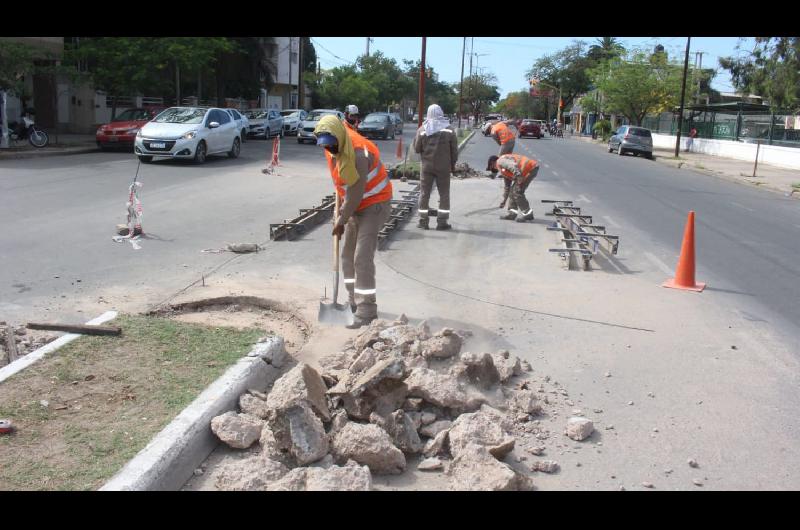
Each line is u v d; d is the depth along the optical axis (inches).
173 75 1165.1
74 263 305.6
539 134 2279.8
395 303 265.0
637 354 222.1
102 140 882.1
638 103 1962.4
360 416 159.3
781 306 287.9
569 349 224.1
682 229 486.9
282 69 2391.7
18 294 255.3
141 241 357.7
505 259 353.7
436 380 168.6
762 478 149.6
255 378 181.9
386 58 3506.4
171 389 165.6
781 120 1330.0
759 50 1096.2
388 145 1403.8
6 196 481.1
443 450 154.6
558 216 456.1
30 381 168.4
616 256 378.0
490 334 234.7
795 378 207.0
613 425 172.4
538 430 167.9
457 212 508.1
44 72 868.6
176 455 138.8
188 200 503.5
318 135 214.2
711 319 263.9
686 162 1289.4
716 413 180.7
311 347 211.2
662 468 152.6
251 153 969.5
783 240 464.4
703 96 2160.4
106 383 168.7
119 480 127.0
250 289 269.4
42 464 132.3
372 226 234.8
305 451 142.8
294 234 382.9
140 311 239.8
